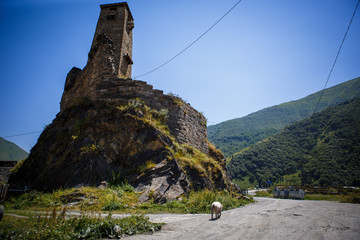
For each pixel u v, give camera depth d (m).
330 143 75.75
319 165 64.19
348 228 5.66
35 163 15.64
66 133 15.91
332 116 95.19
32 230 4.98
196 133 21.42
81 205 9.78
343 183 51.88
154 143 14.45
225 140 163.88
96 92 18.52
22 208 9.57
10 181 15.58
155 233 5.68
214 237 5.10
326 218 7.37
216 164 18.98
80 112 16.84
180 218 7.93
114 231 5.48
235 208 11.87
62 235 5.05
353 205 12.91
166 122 18.25
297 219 7.26
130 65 26.03
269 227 6.01
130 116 15.31
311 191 31.70
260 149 98.56
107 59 19.77
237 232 5.51
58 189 12.71
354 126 75.38
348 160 60.09
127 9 27.22
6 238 4.63
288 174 74.88
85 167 13.41
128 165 13.72
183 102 20.39
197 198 11.52
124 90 18.48
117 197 10.82
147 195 11.62
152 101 18.61
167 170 13.27
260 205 13.84
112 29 25.23
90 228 5.45
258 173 81.69
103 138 14.71
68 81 26.11
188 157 16.53
